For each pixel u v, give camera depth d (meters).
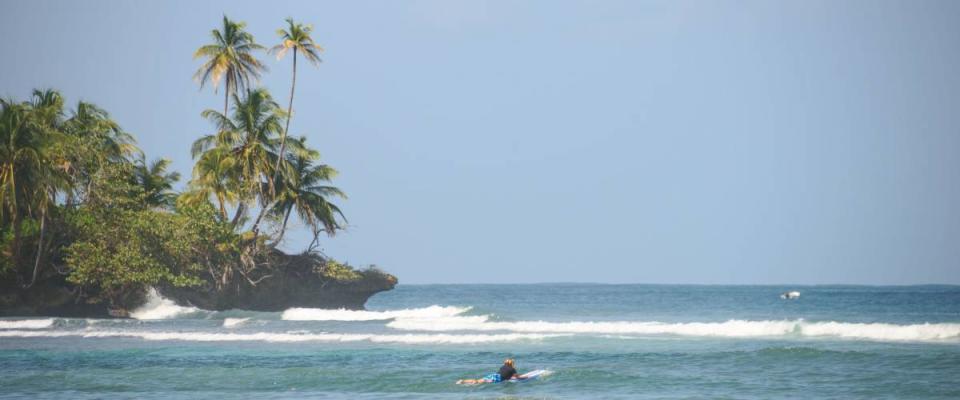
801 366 36.94
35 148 61.72
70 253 65.12
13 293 64.56
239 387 33.16
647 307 108.31
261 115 76.31
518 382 34.00
